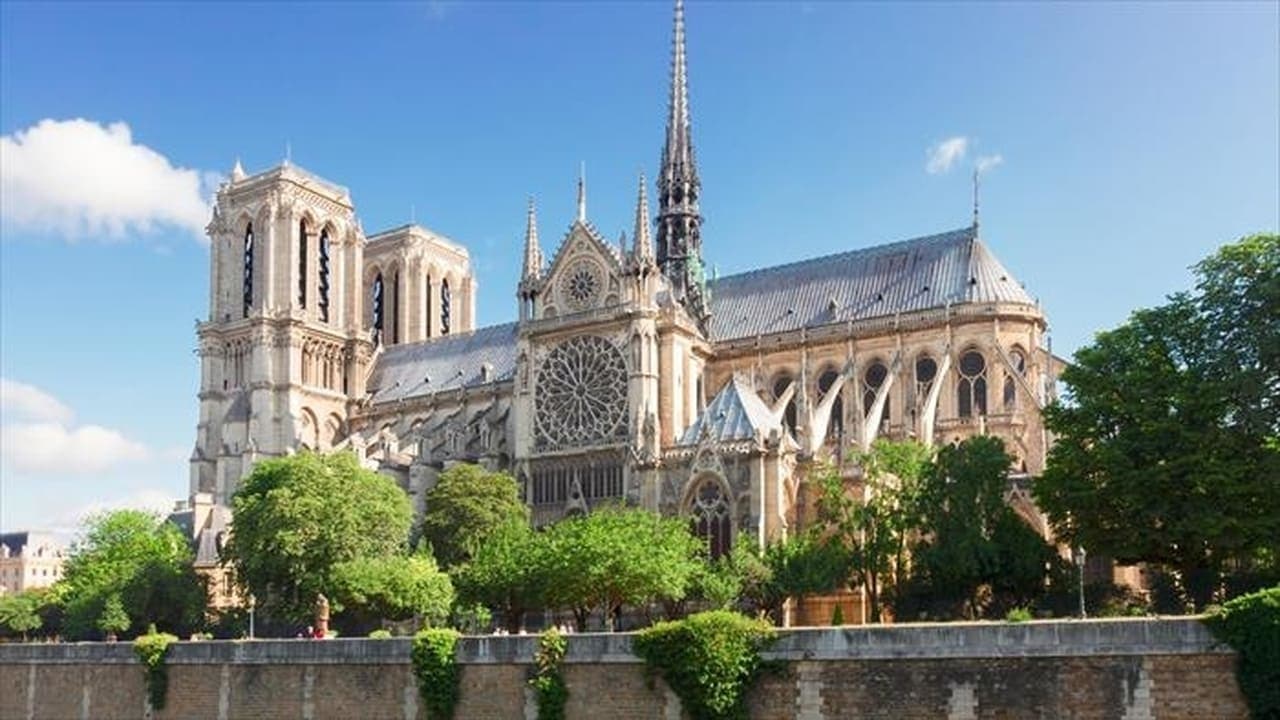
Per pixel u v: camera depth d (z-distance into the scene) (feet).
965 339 384.27
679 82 473.67
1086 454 229.45
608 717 188.34
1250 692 142.41
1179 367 233.96
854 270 428.15
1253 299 229.04
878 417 376.27
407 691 211.61
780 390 415.03
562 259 409.69
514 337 508.53
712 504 318.04
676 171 464.65
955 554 248.11
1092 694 153.69
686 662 179.52
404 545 349.20
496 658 201.67
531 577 267.59
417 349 543.39
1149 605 231.50
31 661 281.33
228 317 526.57
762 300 442.50
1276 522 207.00
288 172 524.11
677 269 452.76
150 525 463.42
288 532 315.78
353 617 327.06
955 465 257.75
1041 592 252.42
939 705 163.43
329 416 519.60
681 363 396.98
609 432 386.11
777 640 176.65
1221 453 215.10
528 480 398.42
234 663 237.45
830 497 282.36
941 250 410.72
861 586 270.26
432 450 442.50
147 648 252.01
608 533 263.70
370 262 603.26
